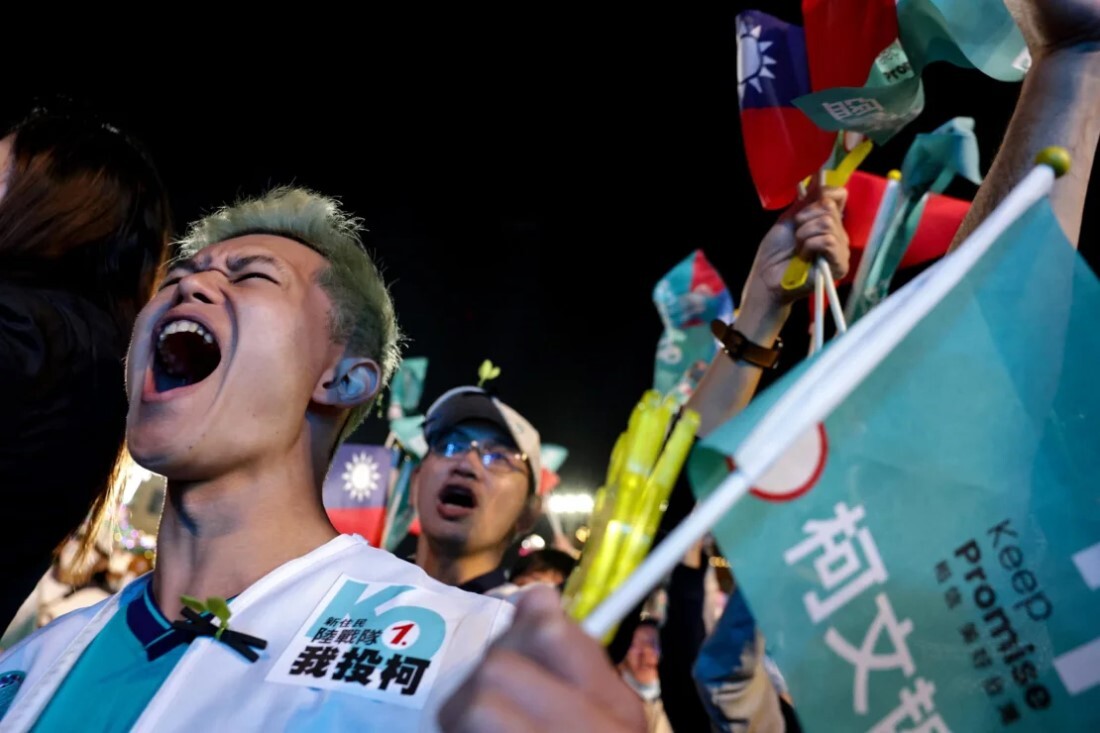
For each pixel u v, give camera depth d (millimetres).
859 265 1767
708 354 2232
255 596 1055
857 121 1462
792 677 696
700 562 2191
